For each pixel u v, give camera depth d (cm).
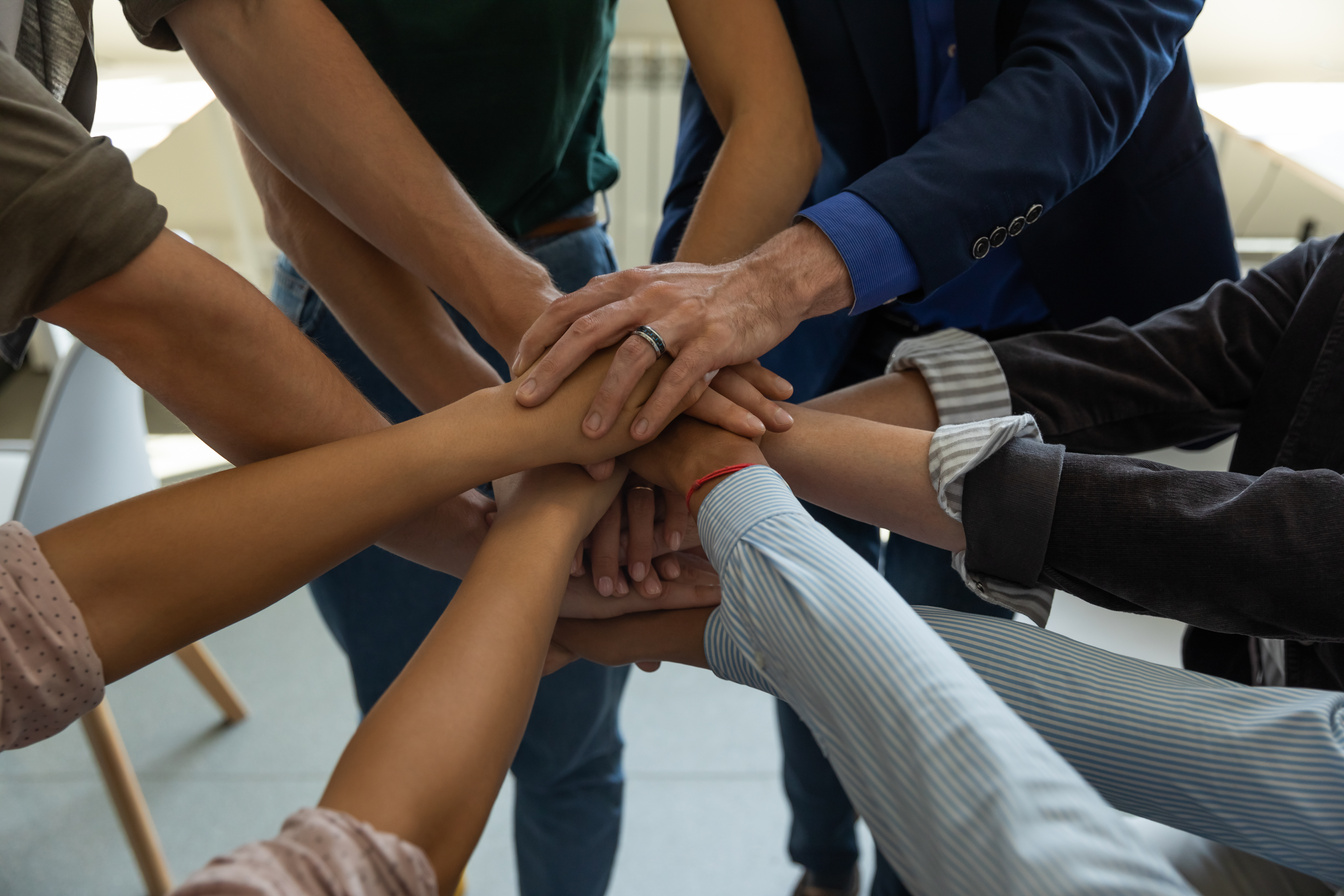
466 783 63
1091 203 119
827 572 68
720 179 106
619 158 300
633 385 85
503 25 101
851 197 95
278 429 83
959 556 89
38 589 68
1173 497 81
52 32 92
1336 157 188
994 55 111
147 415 283
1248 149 275
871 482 90
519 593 76
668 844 181
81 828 183
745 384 94
